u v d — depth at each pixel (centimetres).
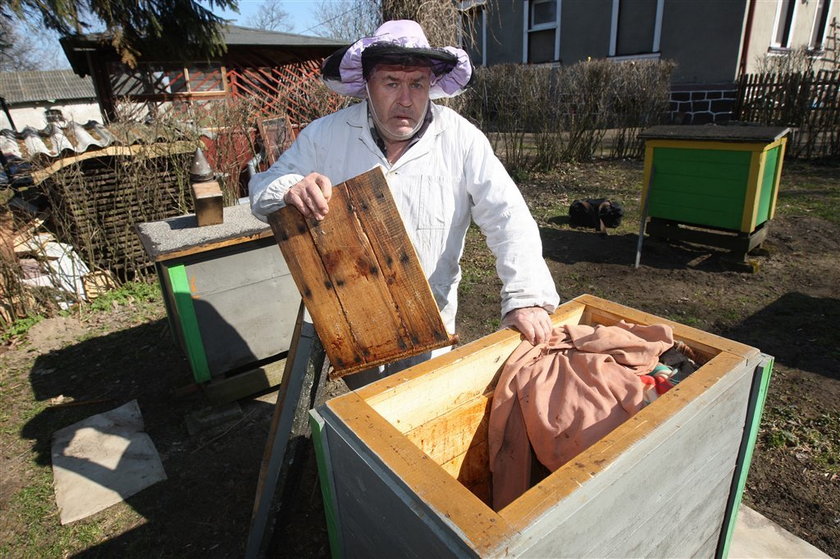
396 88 148
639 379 118
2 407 310
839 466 224
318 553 203
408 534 86
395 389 113
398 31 148
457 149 164
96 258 452
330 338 142
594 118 888
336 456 105
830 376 287
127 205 451
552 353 138
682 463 107
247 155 594
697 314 370
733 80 940
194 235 259
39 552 209
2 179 425
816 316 356
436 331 131
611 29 1075
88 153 420
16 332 393
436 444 125
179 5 617
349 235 131
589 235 554
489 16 1277
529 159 855
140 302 441
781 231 527
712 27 943
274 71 1018
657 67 898
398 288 130
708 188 427
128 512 228
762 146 387
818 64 1154
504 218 157
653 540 108
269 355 292
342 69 162
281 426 172
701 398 106
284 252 140
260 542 185
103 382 333
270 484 177
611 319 152
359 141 166
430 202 166
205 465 256
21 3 499
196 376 273
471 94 798
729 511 139
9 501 236
